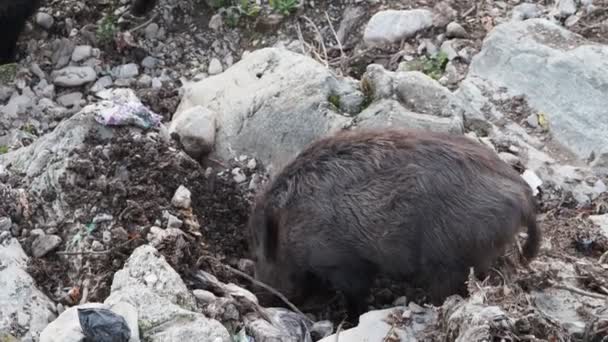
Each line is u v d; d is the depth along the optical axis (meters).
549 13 9.47
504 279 6.52
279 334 6.33
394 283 7.24
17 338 6.30
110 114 7.56
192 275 6.77
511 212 6.33
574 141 8.23
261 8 9.91
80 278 6.80
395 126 7.52
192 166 7.70
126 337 5.91
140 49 9.78
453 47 9.22
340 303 7.37
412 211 6.42
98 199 7.20
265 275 7.15
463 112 8.33
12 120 9.17
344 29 9.66
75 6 10.16
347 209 6.59
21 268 6.80
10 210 7.25
